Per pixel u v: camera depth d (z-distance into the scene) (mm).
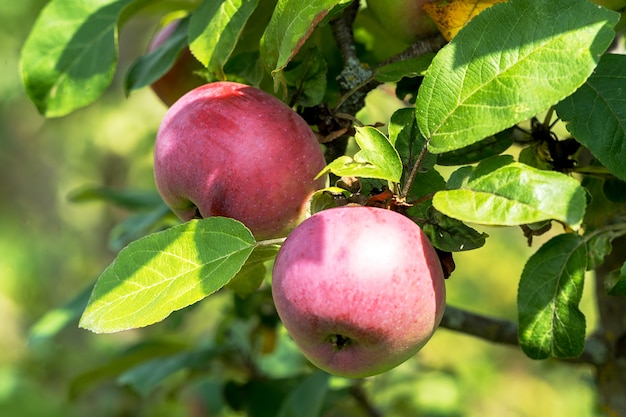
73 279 2471
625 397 804
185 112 653
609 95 642
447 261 631
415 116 628
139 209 1071
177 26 760
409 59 683
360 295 589
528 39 606
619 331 804
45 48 746
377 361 611
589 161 717
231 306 1010
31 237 2518
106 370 1010
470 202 595
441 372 1240
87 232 2521
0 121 2410
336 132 688
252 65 708
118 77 2150
